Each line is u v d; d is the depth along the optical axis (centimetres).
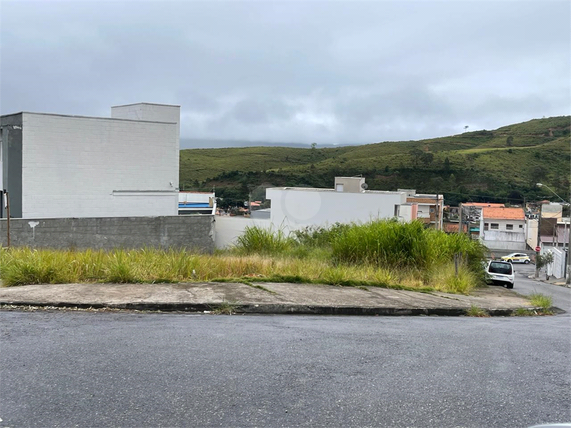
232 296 983
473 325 938
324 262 1594
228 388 498
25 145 2408
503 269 3112
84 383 497
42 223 1950
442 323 939
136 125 2711
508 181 8425
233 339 676
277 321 836
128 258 1188
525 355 688
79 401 457
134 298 907
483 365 622
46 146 2462
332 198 3841
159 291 990
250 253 1866
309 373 552
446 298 1295
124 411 440
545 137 12762
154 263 1185
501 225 7856
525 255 7294
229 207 5603
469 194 7931
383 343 705
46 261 1086
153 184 2777
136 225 2158
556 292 2986
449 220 7181
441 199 7006
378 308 1016
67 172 2525
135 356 582
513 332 874
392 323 895
